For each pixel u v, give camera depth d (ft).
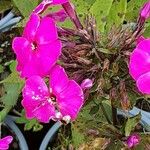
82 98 0.37
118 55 0.40
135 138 0.43
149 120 0.56
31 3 0.54
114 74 0.41
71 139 0.53
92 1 0.52
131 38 0.40
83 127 0.46
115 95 0.41
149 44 0.37
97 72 0.40
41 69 0.38
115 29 0.42
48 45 0.38
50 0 0.40
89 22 0.41
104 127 0.46
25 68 0.39
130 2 0.52
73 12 0.42
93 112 0.46
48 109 0.38
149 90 0.36
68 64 0.40
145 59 0.36
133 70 0.36
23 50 0.40
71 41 0.41
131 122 0.42
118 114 0.55
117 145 0.46
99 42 0.41
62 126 0.56
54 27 0.38
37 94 0.39
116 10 0.47
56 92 0.38
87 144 0.45
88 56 0.40
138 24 0.41
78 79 0.40
